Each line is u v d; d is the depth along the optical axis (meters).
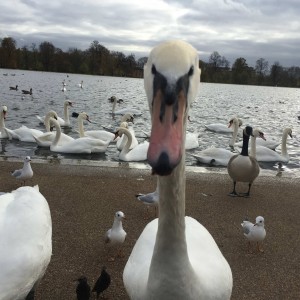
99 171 3.79
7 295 1.40
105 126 8.45
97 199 3.07
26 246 1.48
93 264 2.15
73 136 7.45
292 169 5.27
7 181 3.42
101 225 2.62
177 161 0.72
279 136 8.65
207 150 5.14
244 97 24.36
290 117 13.38
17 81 23.16
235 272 2.12
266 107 17.42
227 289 1.24
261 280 2.05
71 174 3.65
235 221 2.79
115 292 1.92
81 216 2.74
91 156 5.39
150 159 0.71
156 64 0.83
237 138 7.76
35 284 1.63
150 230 1.48
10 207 1.62
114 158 5.34
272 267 2.19
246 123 11.01
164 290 1.04
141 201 2.78
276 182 3.75
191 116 11.79
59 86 21.28
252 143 5.16
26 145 5.84
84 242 2.38
